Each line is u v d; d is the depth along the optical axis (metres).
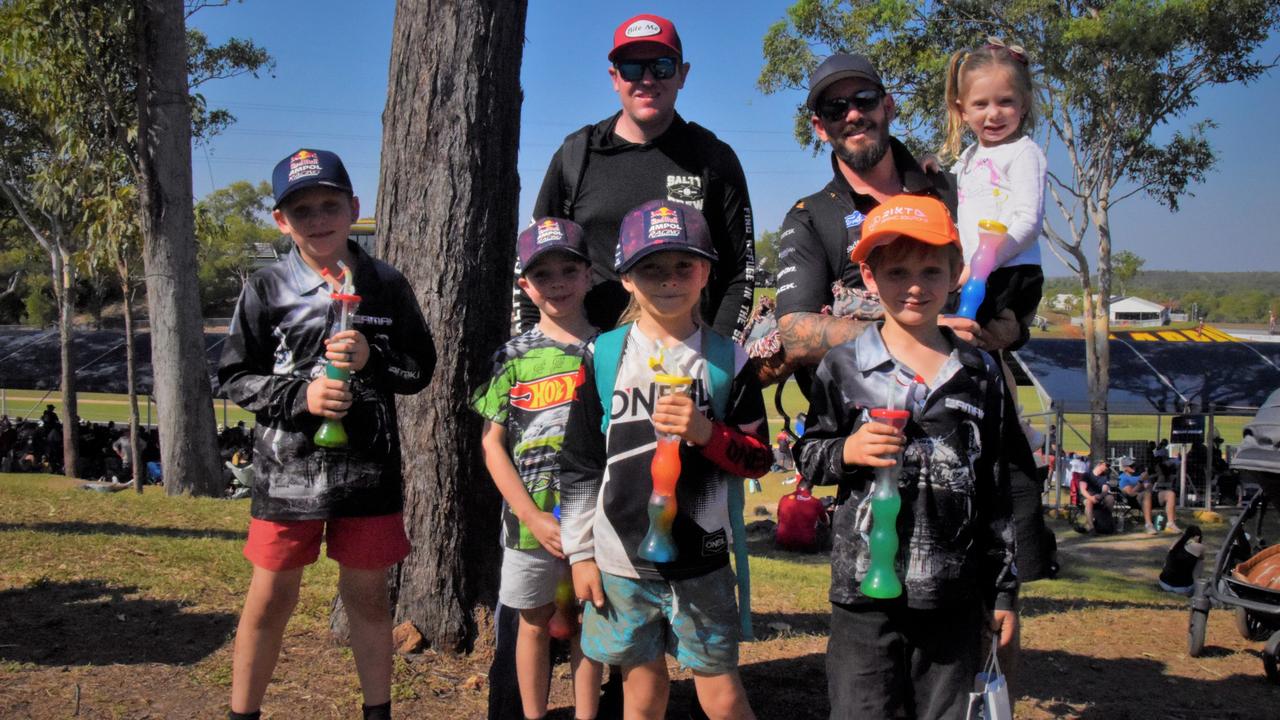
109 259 17.73
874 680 2.57
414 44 4.23
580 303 3.38
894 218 2.51
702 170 3.65
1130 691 4.54
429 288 4.18
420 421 4.20
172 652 4.16
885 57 24.16
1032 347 27.95
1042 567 2.80
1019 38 23.53
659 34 3.52
